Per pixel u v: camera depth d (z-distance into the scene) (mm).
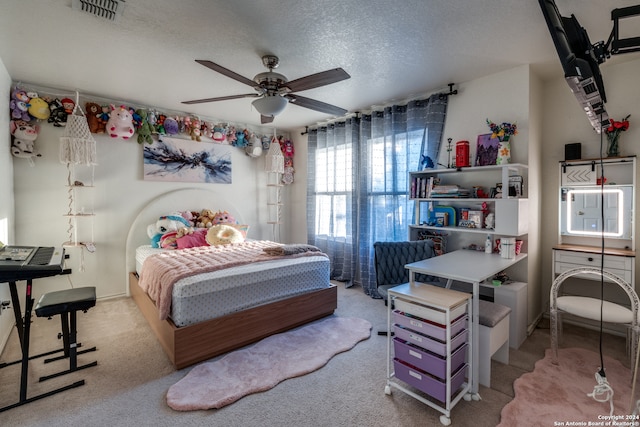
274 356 2379
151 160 4031
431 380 1756
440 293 1953
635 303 2053
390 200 3836
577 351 2473
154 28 2180
